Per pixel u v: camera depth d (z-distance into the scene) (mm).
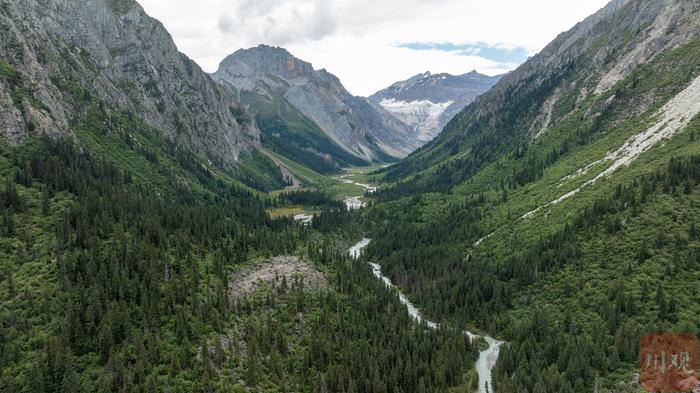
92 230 125375
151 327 104250
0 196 131750
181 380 94062
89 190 150375
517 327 130875
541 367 109312
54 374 89312
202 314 112312
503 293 147250
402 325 129625
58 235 123250
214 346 105000
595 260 137000
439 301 151250
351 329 121875
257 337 112188
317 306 130625
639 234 134500
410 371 108625
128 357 96000
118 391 89250
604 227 145750
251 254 154125
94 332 98625
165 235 138250
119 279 110188
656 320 109000
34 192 141625
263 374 102250
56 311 102375
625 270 125688
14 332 96688
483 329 138750
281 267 148375
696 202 133750
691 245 121688
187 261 130750
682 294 111562
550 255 148375
